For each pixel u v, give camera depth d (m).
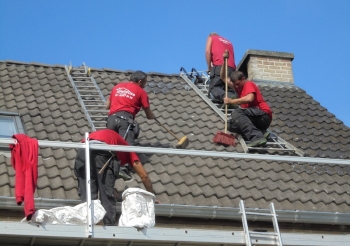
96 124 9.78
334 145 10.42
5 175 7.91
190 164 9.05
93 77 11.67
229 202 8.29
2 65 11.53
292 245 7.11
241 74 9.97
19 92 10.53
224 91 11.14
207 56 11.43
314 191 8.89
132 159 7.44
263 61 13.15
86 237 6.37
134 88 9.18
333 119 11.35
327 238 7.20
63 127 9.52
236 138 10.06
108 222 7.05
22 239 6.48
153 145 9.52
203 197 8.30
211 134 10.06
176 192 8.29
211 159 9.32
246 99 9.80
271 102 11.80
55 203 7.61
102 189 7.16
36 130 9.29
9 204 7.43
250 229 8.27
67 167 8.40
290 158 7.34
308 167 9.52
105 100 10.59
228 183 8.70
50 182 8.01
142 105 9.16
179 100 11.22
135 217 6.59
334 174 9.46
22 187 6.35
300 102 11.97
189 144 9.62
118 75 11.98
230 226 8.23
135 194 6.65
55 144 6.68
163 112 10.66
